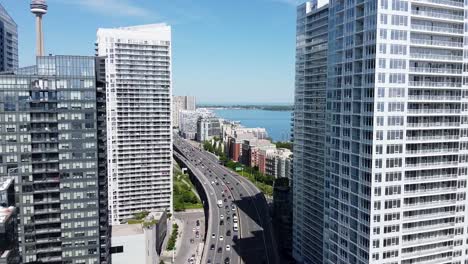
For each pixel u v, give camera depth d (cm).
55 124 15400
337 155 14700
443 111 13438
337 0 14475
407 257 13562
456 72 13500
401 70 12600
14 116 14900
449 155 13750
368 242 13112
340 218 14688
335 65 14762
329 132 15550
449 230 14150
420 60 12825
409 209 13375
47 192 15500
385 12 12206
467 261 14638
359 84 13325
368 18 12638
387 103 12569
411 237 13562
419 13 12706
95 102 15688
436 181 13650
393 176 12975
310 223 19962
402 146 12950
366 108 12862
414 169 13238
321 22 18525
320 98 18800
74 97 15475
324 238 16100
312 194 19700
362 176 13225
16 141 15012
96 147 15850
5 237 10050
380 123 12588
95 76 15712
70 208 15812
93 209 16038
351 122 13738
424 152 13312
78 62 15462
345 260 14488
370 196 12862
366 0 12706
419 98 13025
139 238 19112
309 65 19875
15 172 15088
